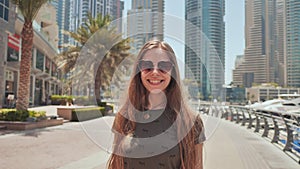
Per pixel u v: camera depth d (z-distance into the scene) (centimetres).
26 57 1359
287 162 624
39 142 889
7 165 582
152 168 154
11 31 2397
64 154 701
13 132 1118
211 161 618
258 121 1226
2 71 2319
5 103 2412
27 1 1309
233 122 1734
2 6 2205
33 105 3484
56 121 1409
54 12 4681
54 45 4475
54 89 4934
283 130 992
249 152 736
